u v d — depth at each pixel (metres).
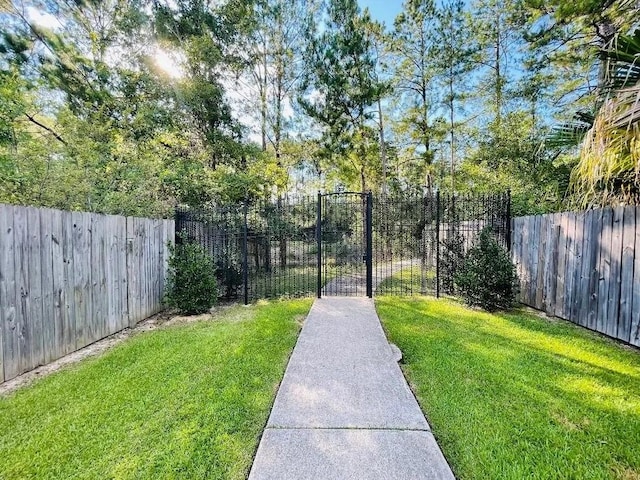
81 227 4.15
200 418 2.55
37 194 5.38
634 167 3.41
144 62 9.95
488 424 2.45
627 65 3.10
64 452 2.19
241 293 7.64
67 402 2.80
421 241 9.37
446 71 14.49
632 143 3.14
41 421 2.53
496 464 2.05
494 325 4.83
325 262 9.44
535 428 2.40
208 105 10.68
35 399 2.85
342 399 2.74
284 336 4.48
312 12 11.84
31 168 5.45
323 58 11.78
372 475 1.90
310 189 17.11
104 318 4.54
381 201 9.63
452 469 2.00
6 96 6.13
